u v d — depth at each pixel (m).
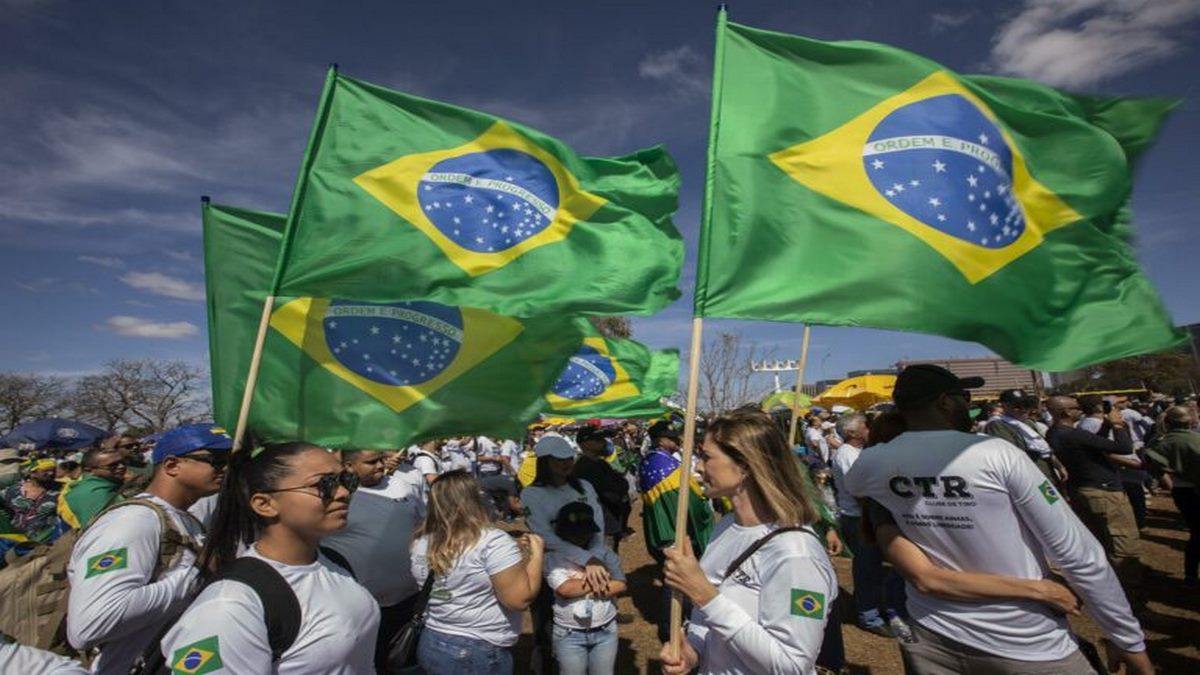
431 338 3.58
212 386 3.33
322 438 3.33
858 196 2.65
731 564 2.16
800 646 1.89
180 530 2.42
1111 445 5.86
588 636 3.75
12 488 9.15
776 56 2.81
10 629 2.33
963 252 2.59
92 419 57.00
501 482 6.56
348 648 1.83
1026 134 2.88
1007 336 2.54
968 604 2.22
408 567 3.73
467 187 3.32
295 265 3.00
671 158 3.52
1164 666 4.70
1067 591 2.11
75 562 2.17
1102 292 2.70
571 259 3.34
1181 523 9.48
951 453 2.28
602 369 7.09
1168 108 2.79
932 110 2.78
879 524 2.51
